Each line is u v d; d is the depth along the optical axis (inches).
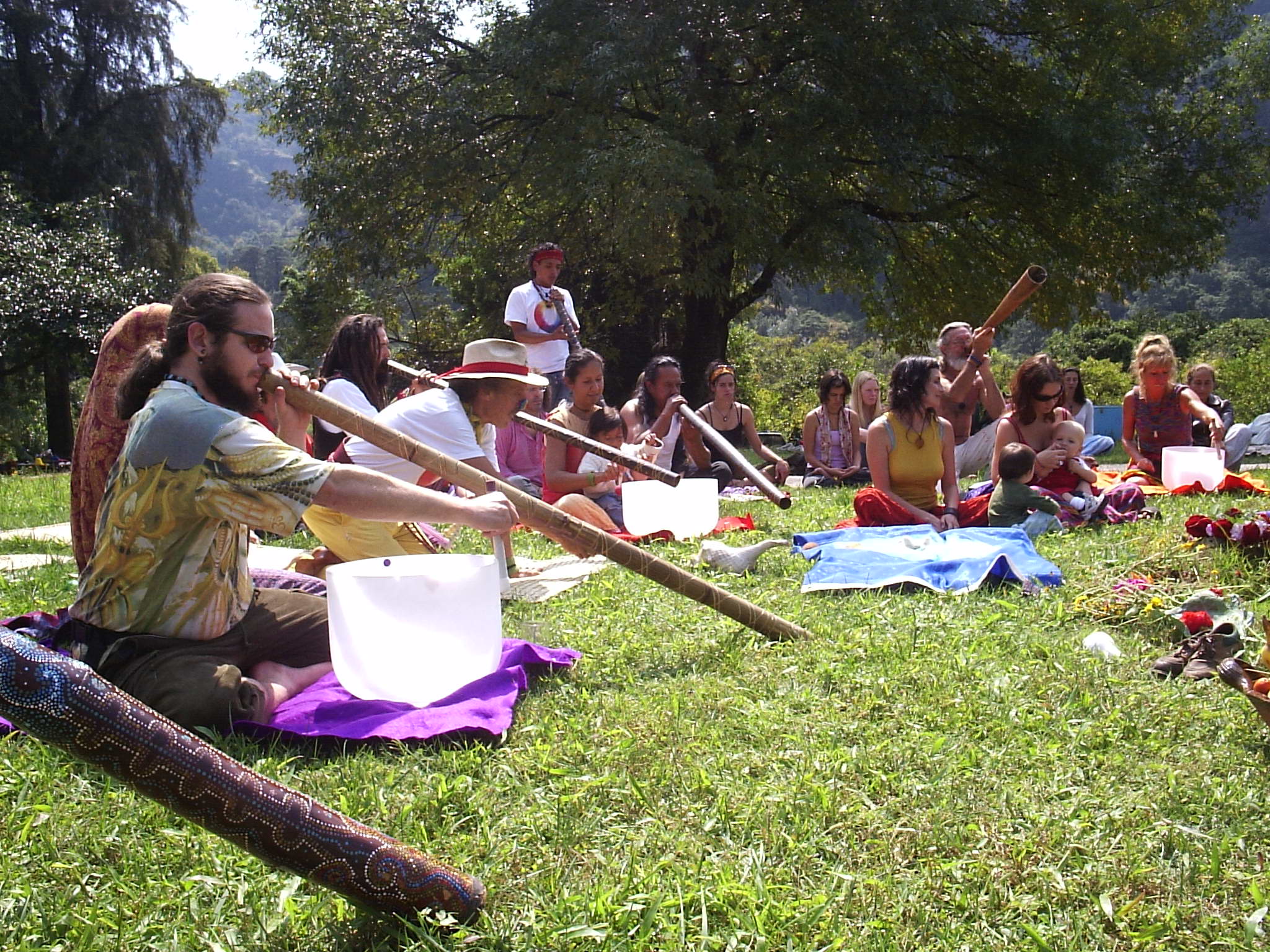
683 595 169.8
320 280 1039.0
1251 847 96.1
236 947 83.5
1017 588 189.9
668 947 82.8
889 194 861.2
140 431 123.1
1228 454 425.7
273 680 136.6
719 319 908.6
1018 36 911.7
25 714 67.2
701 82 781.3
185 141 1371.8
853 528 248.8
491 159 885.2
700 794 108.7
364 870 79.4
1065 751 116.9
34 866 95.3
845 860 95.7
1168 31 964.0
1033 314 956.0
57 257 1022.4
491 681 136.2
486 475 148.3
